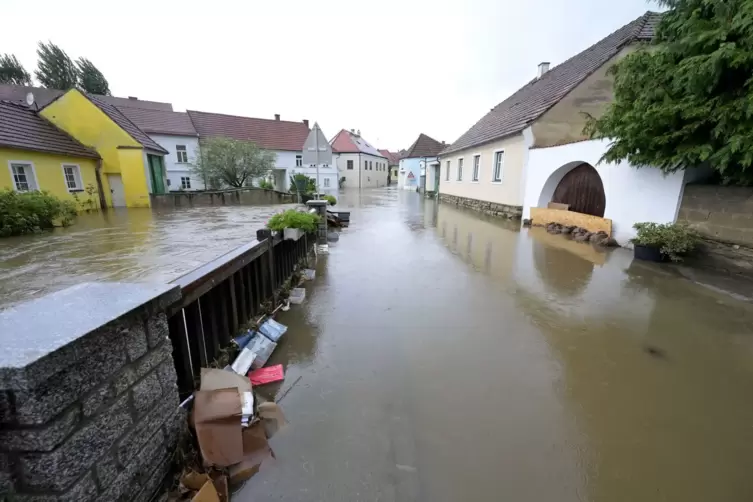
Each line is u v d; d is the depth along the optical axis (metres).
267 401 2.43
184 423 1.92
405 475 1.88
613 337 3.42
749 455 2.04
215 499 1.63
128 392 1.47
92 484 1.30
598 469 1.94
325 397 2.51
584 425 2.26
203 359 2.47
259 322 3.52
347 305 4.22
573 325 3.68
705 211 5.65
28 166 10.98
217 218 11.25
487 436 2.16
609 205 7.65
